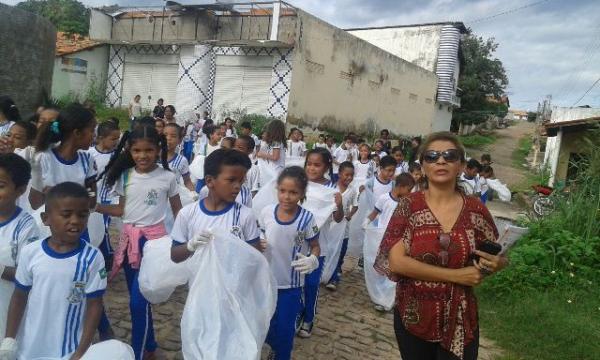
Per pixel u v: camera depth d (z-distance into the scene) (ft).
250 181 20.45
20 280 9.04
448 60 100.48
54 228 8.89
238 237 10.43
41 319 8.84
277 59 62.28
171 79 70.79
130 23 74.28
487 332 17.43
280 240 12.26
